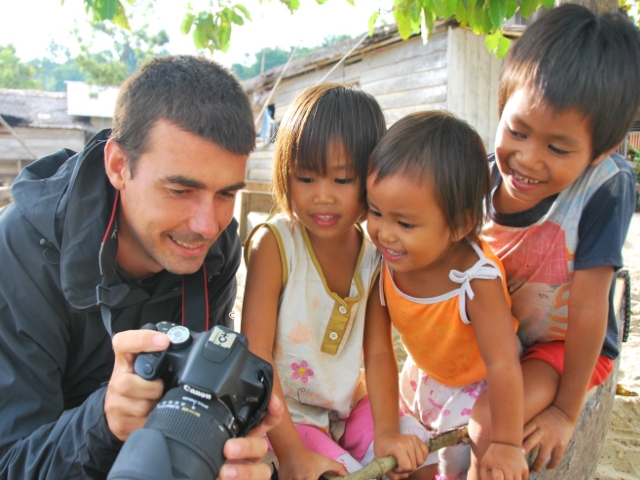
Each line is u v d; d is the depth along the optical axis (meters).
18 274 1.47
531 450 1.60
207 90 1.42
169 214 1.43
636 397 3.01
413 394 2.04
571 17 1.44
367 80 9.51
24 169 1.68
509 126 1.47
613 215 1.57
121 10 3.09
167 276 1.68
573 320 1.63
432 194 1.42
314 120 1.52
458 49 7.93
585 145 1.41
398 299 1.70
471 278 1.55
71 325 1.57
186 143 1.37
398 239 1.47
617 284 2.47
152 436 0.94
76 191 1.47
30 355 1.46
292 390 1.73
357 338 1.76
